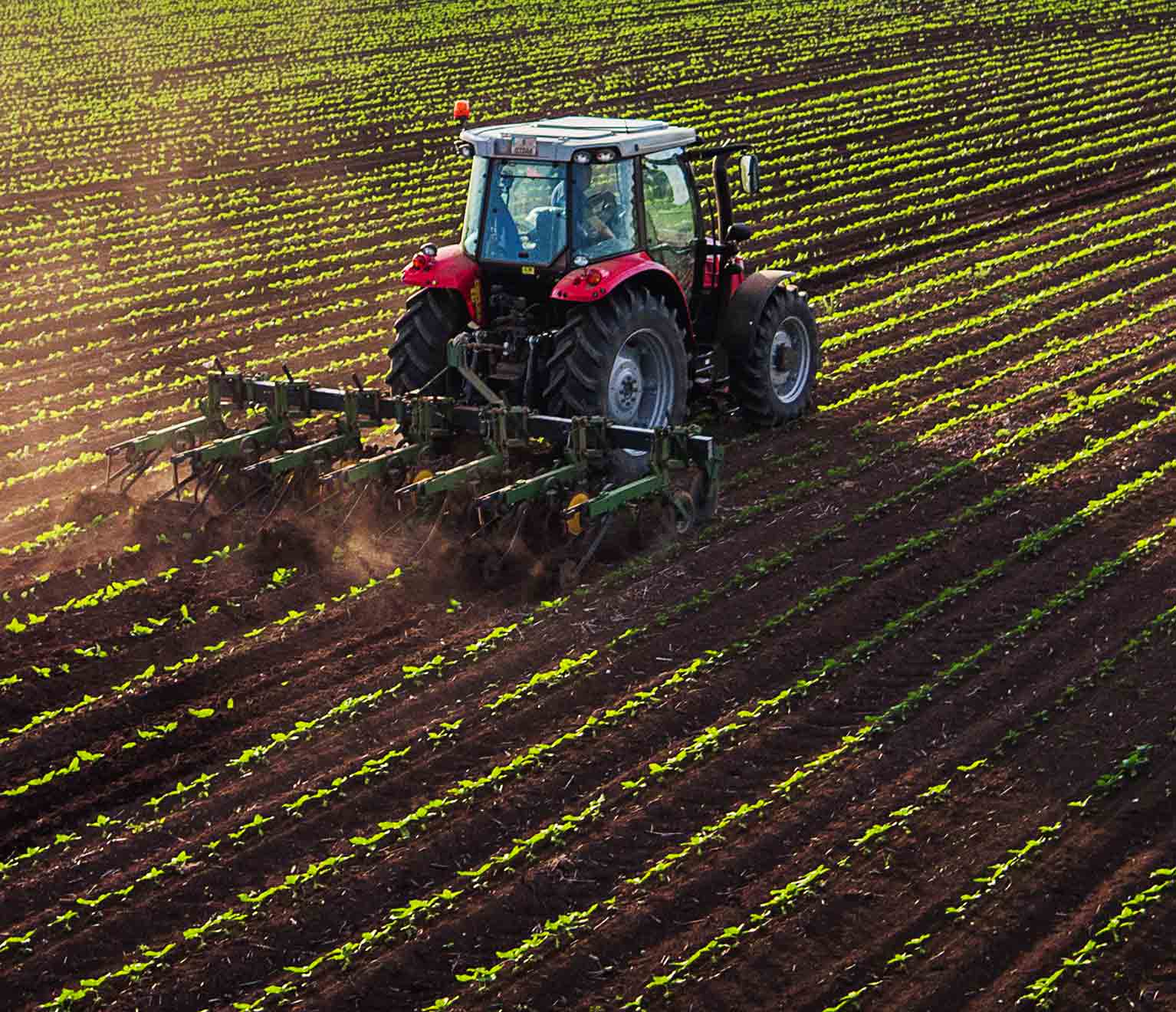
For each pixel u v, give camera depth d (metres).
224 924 24.72
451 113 99.69
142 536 38.12
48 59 118.50
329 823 27.33
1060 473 42.31
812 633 33.50
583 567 36.12
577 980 23.62
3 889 25.55
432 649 33.19
